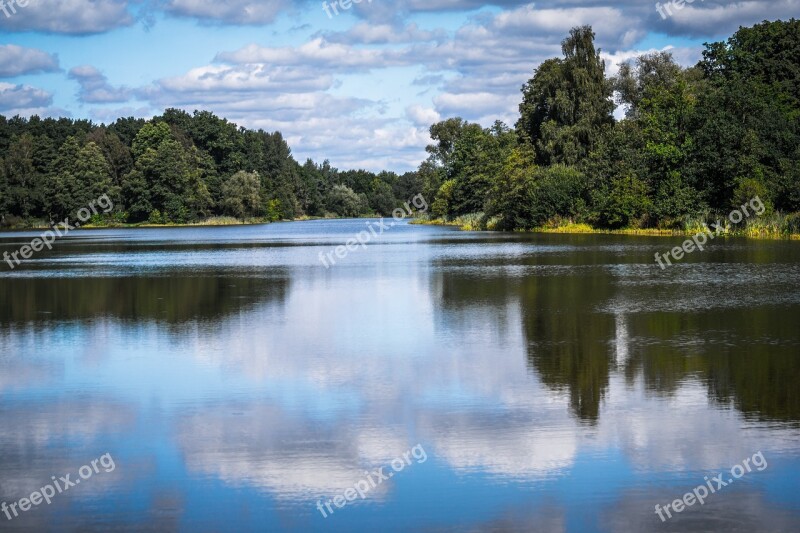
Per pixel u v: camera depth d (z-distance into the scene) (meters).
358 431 15.98
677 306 32.16
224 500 12.79
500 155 133.75
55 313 32.84
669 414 16.80
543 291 37.97
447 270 50.78
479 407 17.53
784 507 12.25
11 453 15.05
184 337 26.66
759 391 18.45
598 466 13.91
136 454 14.90
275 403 18.11
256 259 65.06
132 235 125.12
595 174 103.19
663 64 132.25
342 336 26.48
